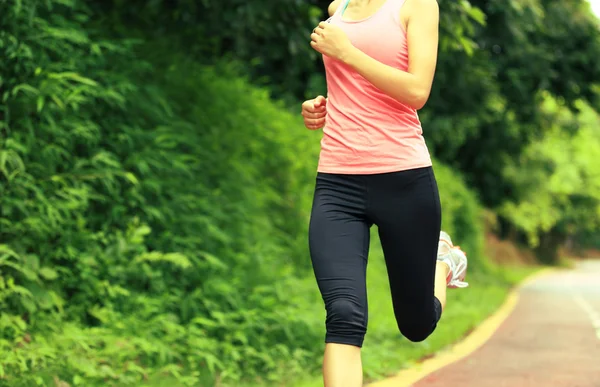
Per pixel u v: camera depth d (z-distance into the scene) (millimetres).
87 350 13203
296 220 26625
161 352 13773
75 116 16406
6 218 14484
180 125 20156
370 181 7637
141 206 17031
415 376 16781
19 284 14031
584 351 21062
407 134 7652
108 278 15742
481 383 16016
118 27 21141
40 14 16797
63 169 16203
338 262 7574
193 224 18547
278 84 34438
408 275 7906
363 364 16391
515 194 80438
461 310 30734
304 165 29062
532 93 63969
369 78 7379
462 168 73938
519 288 60281
